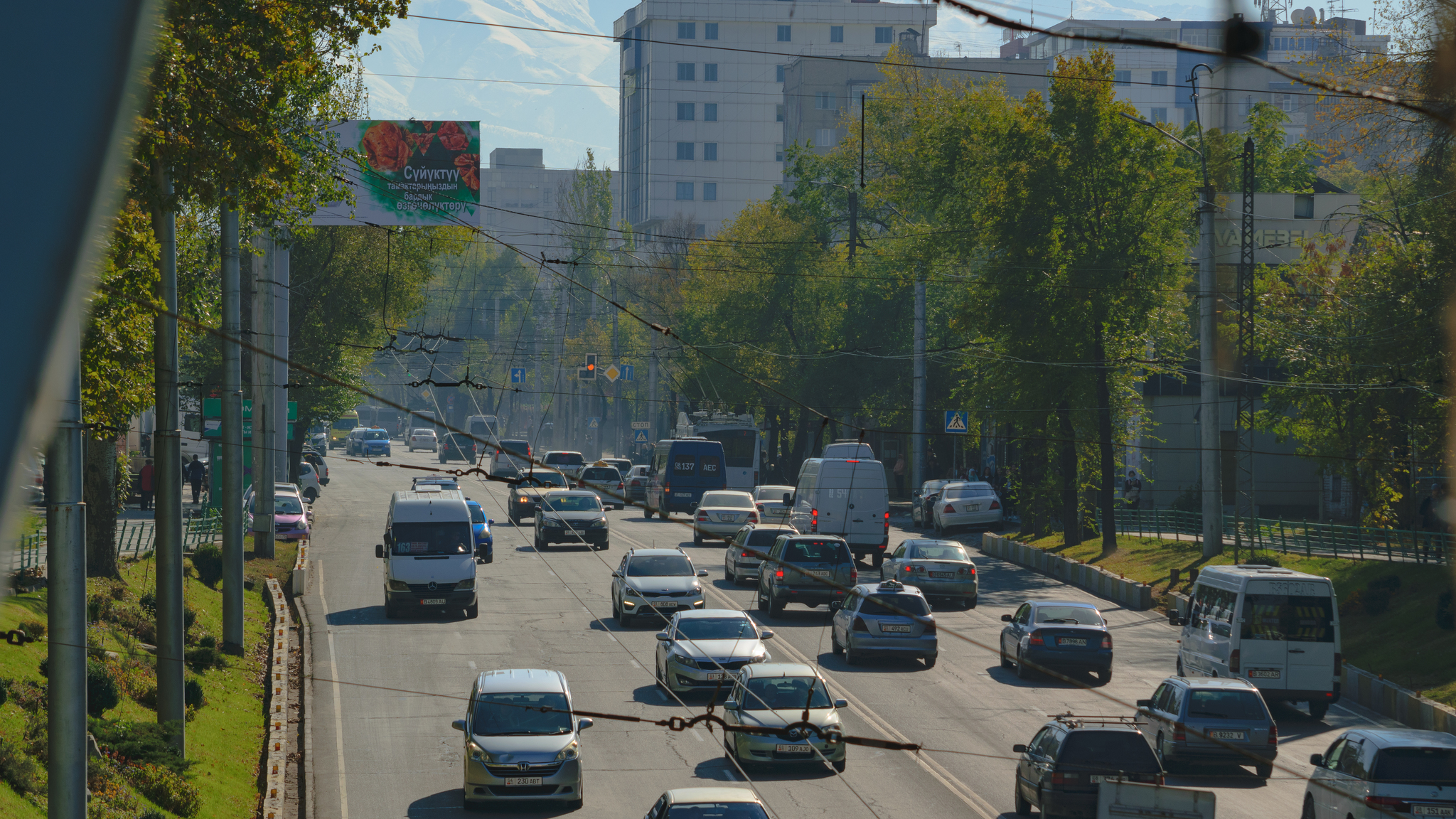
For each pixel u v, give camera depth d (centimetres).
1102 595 8638
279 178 4300
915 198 14725
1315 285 9306
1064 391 9856
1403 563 7412
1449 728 4988
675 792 3278
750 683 4547
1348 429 8969
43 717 4034
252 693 5659
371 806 4012
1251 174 9069
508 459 16875
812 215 17575
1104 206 9812
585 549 10544
